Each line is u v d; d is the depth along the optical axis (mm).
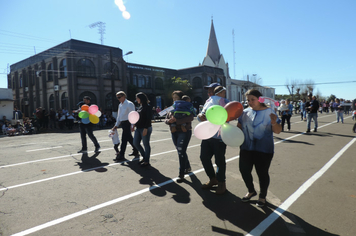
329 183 4047
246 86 56219
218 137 3559
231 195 3609
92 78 27156
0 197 3553
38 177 4512
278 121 2969
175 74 44594
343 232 2549
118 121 5820
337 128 12055
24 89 32594
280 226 2691
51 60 27875
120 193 3699
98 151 6973
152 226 2703
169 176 4543
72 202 3365
